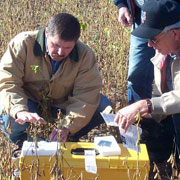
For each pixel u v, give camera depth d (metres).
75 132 2.30
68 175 1.94
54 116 2.49
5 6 4.75
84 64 2.37
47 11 4.68
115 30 3.92
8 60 2.32
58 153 1.96
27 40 2.32
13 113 2.22
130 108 2.05
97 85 2.39
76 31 2.19
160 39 2.04
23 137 2.39
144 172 1.96
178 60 2.09
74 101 2.37
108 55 3.50
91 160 1.94
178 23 2.01
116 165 1.96
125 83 3.20
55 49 2.22
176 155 2.46
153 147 2.52
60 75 2.36
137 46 2.71
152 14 2.01
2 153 2.05
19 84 2.34
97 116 2.45
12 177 2.04
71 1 4.91
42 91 2.40
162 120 2.50
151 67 2.76
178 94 2.05
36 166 1.88
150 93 2.85
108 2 4.53
